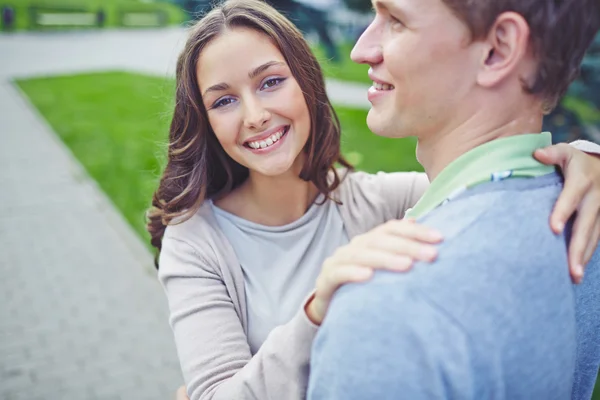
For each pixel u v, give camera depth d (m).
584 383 1.17
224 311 1.51
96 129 9.23
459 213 0.86
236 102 1.55
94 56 16.73
